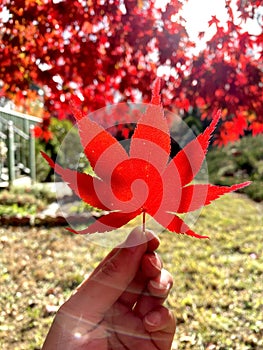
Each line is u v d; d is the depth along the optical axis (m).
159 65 2.12
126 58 2.15
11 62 2.22
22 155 8.59
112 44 2.08
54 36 2.16
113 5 2.01
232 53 2.09
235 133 2.58
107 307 0.62
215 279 3.70
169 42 2.02
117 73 2.18
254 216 6.40
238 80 2.21
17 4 2.01
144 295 0.63
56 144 7.39
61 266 4.07
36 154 9.05
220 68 2.16
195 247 4.67
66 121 7.44
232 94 2.22
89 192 0.49
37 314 3.06
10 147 7.36
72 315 0.61
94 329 0.61
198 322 2.91
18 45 2.14
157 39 2.05
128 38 2.06
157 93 0.48
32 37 2.16
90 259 4.29
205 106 2.45
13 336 2.76
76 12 2.01
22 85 2.30
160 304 0.64
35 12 2.02
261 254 4.49
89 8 2.02
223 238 5.09
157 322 0.61
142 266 0.61
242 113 2.47
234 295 3.38
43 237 5.11
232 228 5.65
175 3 1.82
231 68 2.17
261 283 3.66
